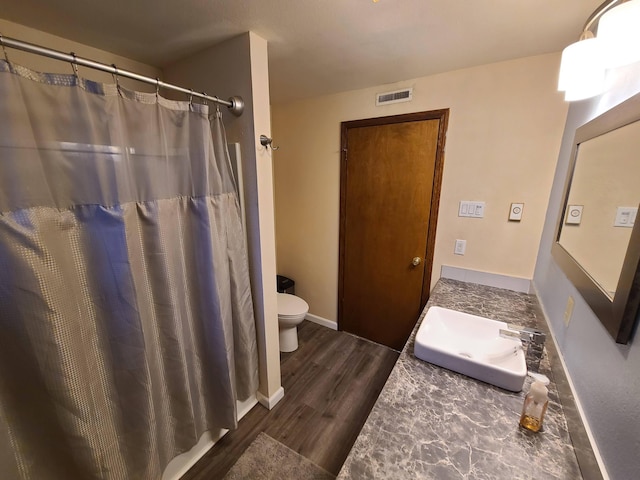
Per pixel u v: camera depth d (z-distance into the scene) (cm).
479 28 126
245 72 134
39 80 78
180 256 123
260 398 182
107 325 99
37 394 85
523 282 179
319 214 255
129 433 108
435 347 112
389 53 152
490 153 175
